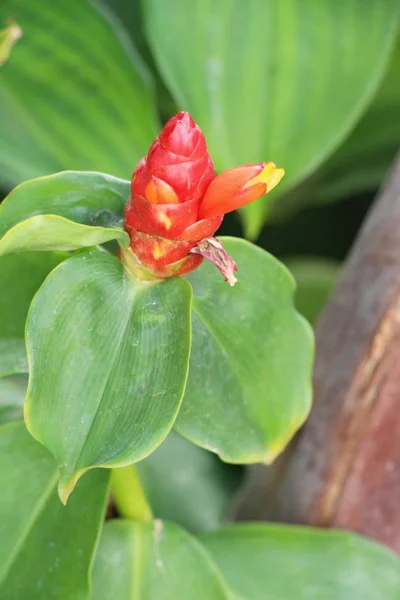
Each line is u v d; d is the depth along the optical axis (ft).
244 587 3.00
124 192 2.68
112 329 2.63
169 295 2.66
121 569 2.85
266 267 2.74
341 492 3.13
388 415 3.06
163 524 2.89
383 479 3.11
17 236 2.52
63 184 2.65
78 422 2.60
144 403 2.60
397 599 3.02
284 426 2.78
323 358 3.15
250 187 2.54
